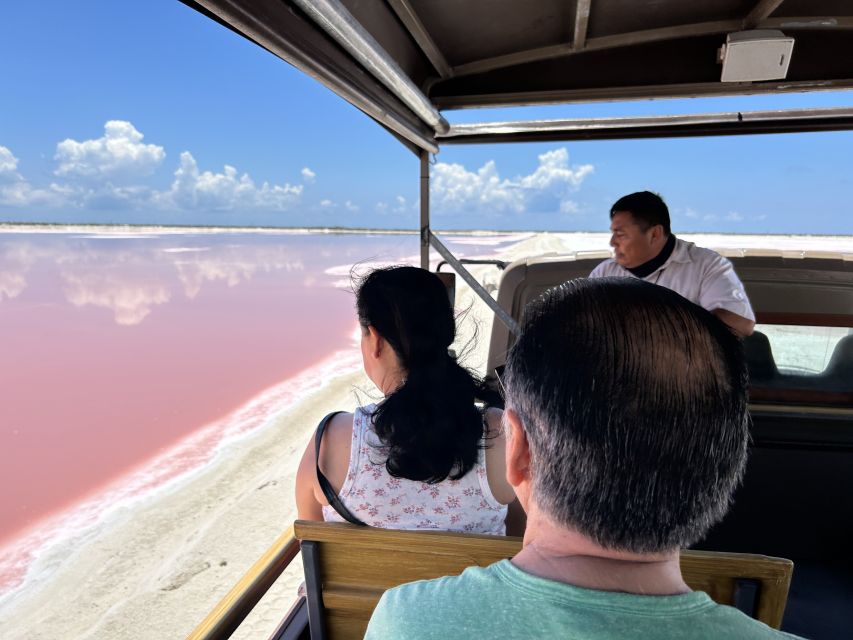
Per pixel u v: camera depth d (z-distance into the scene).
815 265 2.54
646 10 2.35
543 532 0.55
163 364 16.77
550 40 2.60
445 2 2.16
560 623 0.49
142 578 5.54
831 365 2.41
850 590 2.10
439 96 2.88
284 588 4.48
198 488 7.78
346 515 1.21
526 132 3.27
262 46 1.29
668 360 0.50
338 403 11.71
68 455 9.80
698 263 2.54
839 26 2.39
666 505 0.49
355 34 1.49
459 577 0.59
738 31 2.42
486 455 1.17
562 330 0.53
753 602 0.96
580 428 0.49
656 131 3.21
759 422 2.23
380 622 0.59
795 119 3.04
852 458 2.19
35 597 5.47
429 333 1.16
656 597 0.49
